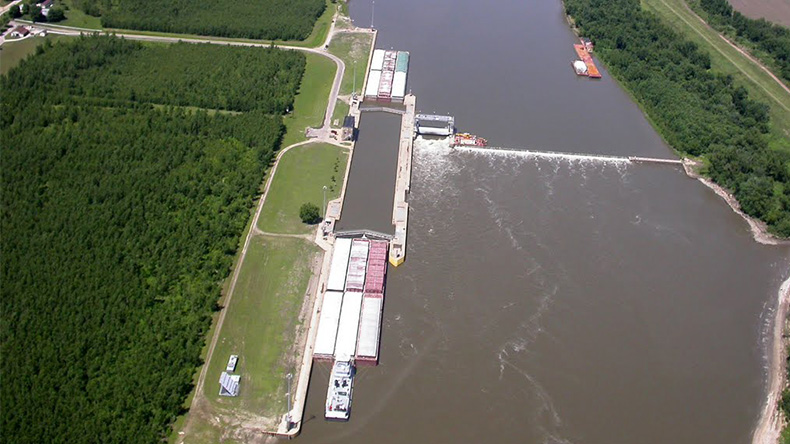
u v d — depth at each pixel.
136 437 198.12
